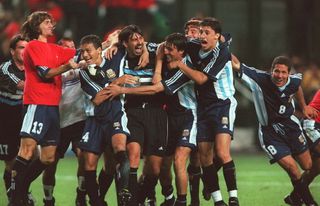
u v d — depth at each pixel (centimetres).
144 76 3119
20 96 3428
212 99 3092
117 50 3120
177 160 3050
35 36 3161
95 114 3047
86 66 3017
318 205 3522
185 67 3031
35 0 6725
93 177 3045
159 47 3106
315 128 3369
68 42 3416
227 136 3050
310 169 3419
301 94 3341
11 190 3133
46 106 3095
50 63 3091
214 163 3256
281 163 3250
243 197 3797
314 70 6372
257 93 3266
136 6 6806
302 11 6969
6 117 3438
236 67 3228
